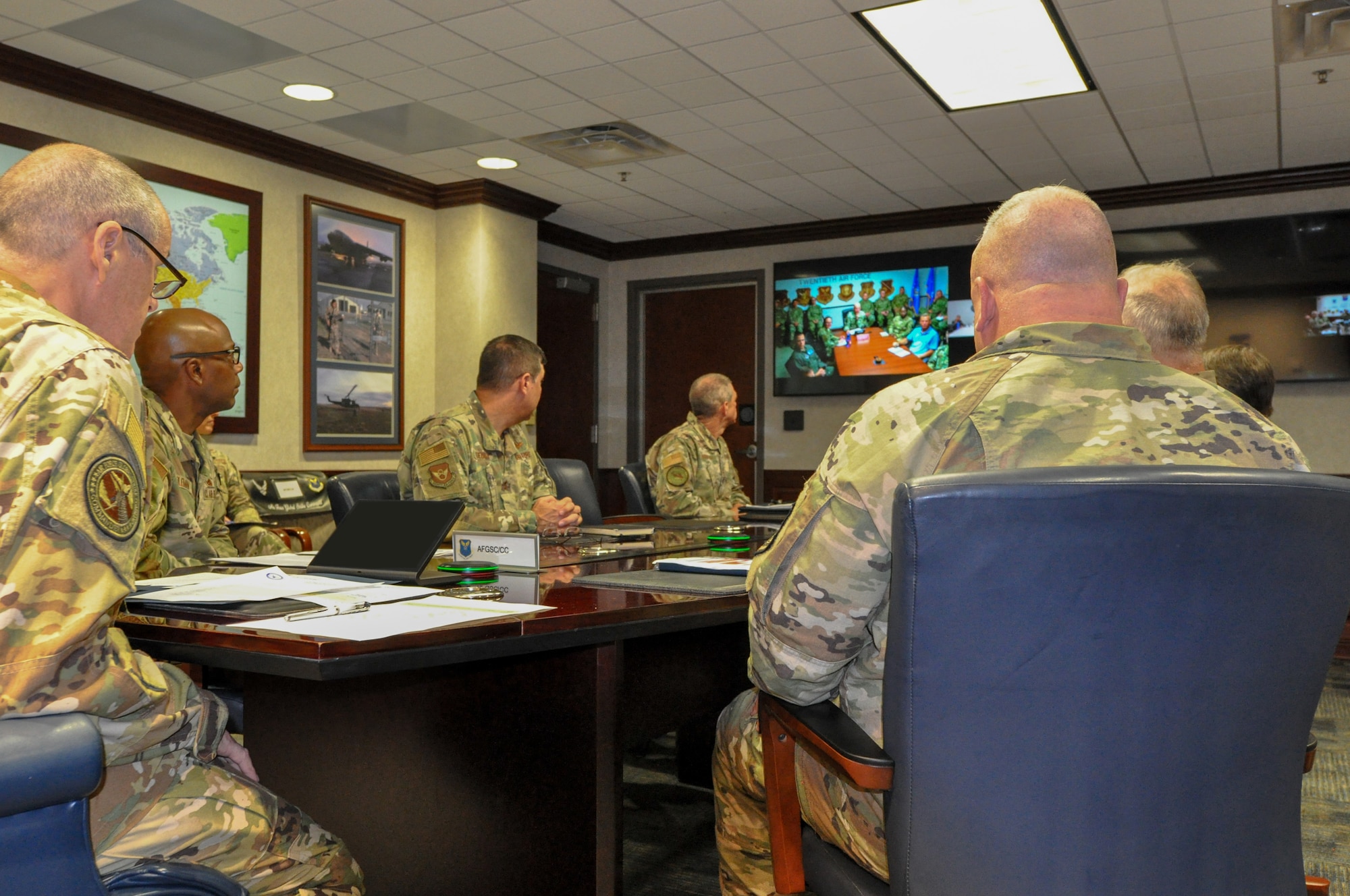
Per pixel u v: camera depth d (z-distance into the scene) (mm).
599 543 2357
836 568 982
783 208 6605
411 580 1483
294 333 5332
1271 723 885
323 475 5238
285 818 1117
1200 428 970
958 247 6508
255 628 1087
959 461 962
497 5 3650
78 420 876
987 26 3828
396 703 1520
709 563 1740
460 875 1474
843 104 4676
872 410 1034
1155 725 845
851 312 6820
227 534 2539
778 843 1207
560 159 5559
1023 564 825
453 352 6152
